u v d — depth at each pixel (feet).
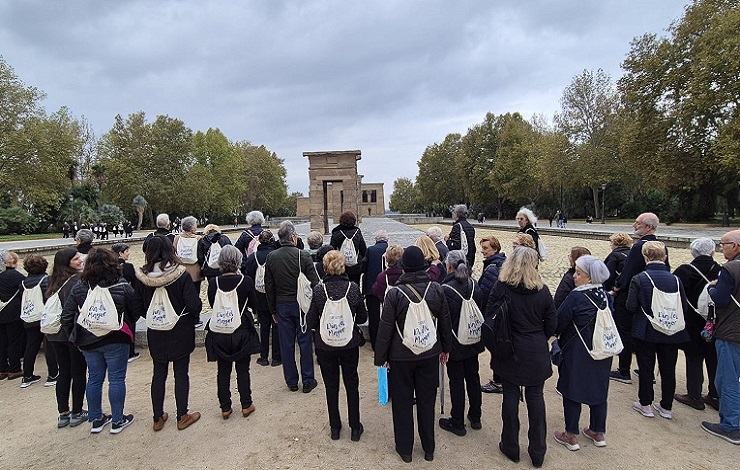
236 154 216.33
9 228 122.93
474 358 13.10
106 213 144.66
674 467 10.96
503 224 156.87
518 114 220.43
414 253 11.64
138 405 15.37
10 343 18.34
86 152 167.84
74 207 136.46
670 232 79.25
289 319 16.19
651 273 13.42
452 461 11.37
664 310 12.85
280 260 16.05
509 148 182.19
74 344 13.03
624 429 12.98
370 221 174.60
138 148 165.99
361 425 13.14
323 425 13.55
